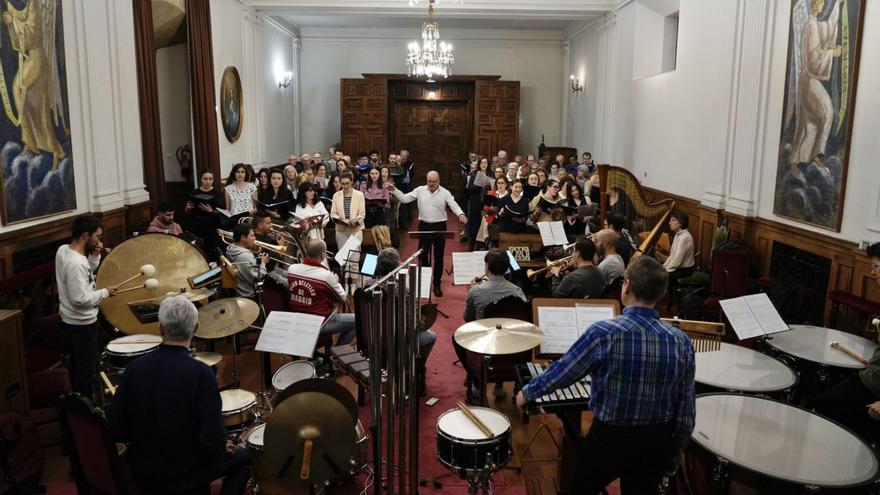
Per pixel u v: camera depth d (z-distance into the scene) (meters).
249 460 2.90
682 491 3.35
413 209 13.41
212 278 4.76
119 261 4.79
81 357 4.14
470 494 2.97
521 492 3.51
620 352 2.30
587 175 10.62
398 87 15.46
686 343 2.36
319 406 2.55
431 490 3.48
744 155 6.87
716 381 3.33
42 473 3.46
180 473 2.56
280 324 3.43
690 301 5.94
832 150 5.41
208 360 4.04
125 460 2.90
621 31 10.98
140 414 2.51
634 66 10.34
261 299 4.70
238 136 10.80
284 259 6.02
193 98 8.66
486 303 4.41
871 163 4.96
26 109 5.09
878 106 4.88
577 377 2.37
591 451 2.43
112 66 6.42
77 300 4.00
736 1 6.94
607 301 3.78
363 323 4.04
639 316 2.35
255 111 11.89
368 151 15.09
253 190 7.70
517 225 7.85
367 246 7.90
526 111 15.80
